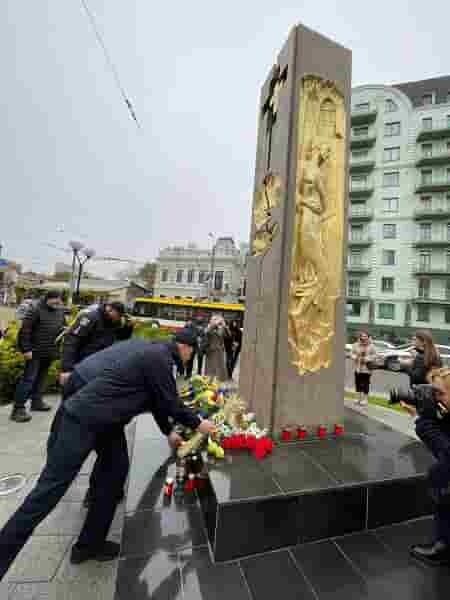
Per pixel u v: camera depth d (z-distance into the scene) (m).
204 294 26.12
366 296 23.08
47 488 1.56
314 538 1.92
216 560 1.69
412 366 4.04
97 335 2.77
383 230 23.20
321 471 2.21
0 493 2.34
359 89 24.86
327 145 3.24
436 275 21.39
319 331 3.09
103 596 1.52
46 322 4.05
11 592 1.52
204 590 1.52
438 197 21.95
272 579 1.61
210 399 3.36
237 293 28.75
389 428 3.27
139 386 1.78
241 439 2.54
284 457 2.45
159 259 29.78
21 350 3.85
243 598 1.49
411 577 1.67
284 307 2.96
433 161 22.14
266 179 3.45
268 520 1.82
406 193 22.86
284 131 3.13
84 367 1.85
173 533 1.88
